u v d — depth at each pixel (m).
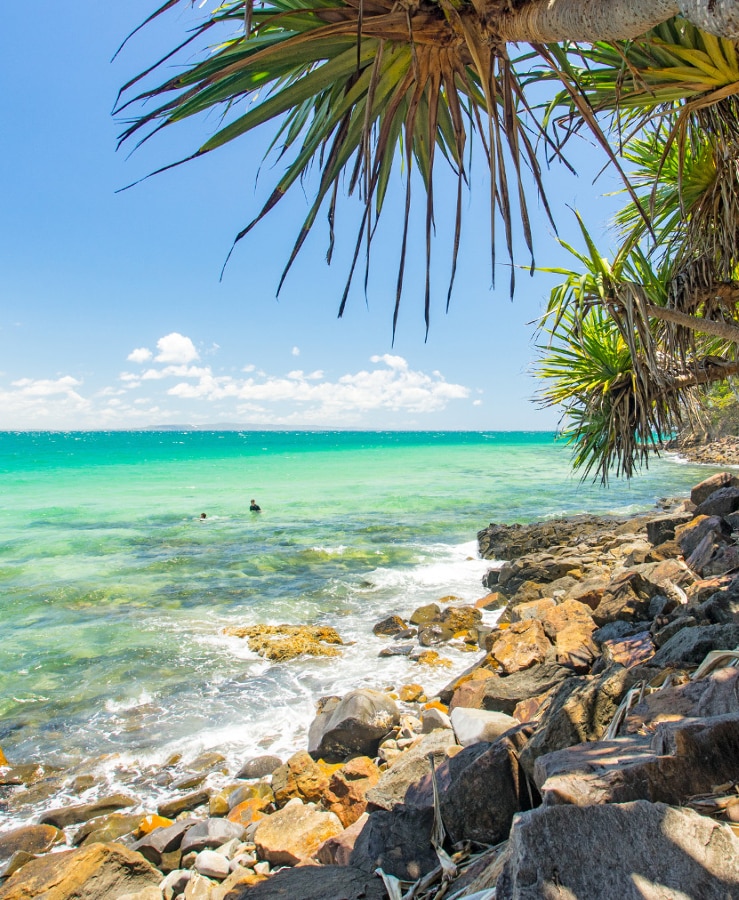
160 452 64.69
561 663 5.22
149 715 5.89
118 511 19.72
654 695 2.58
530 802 2.59
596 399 5.30
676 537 8.22
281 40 1.96
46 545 14.10
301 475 33.22
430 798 2.97
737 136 3.56
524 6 1.78
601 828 1.46
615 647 4.38
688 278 4.66
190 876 3.60
